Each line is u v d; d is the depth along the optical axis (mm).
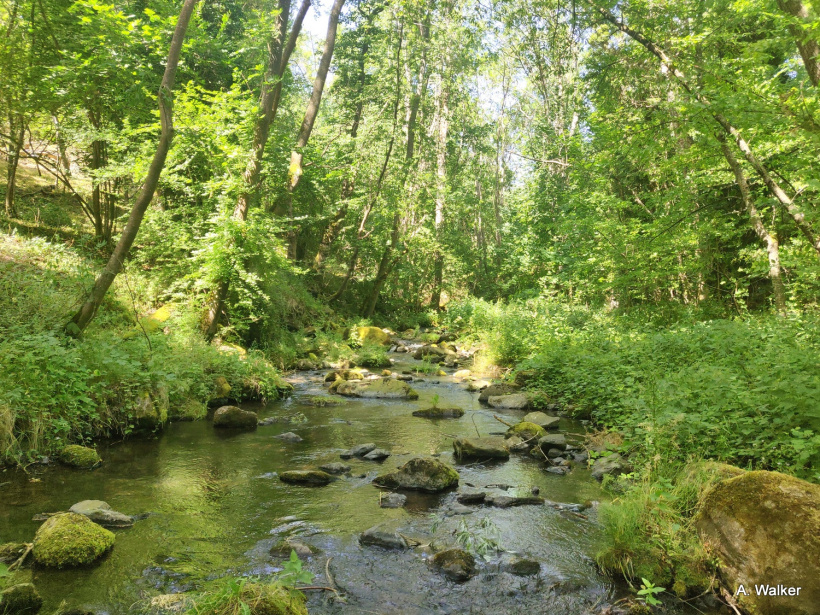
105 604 3309
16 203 15570
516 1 23938
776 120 7738
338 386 11203
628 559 3793
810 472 4391
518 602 3527
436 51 26328
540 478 6012
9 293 8234
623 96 13914
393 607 3439
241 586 2920
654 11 10688
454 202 32156
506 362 14336
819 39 6977
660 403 5520
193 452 6766
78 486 5359
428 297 34812
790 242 13273
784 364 5906
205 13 19078
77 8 10945
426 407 9641
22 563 3795
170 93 8000
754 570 3363
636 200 15852
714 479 4082
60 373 6293
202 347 10188
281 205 18000
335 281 25797
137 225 8109
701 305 14430
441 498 5375
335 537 4422
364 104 27578
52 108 12492
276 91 14141
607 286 14039
